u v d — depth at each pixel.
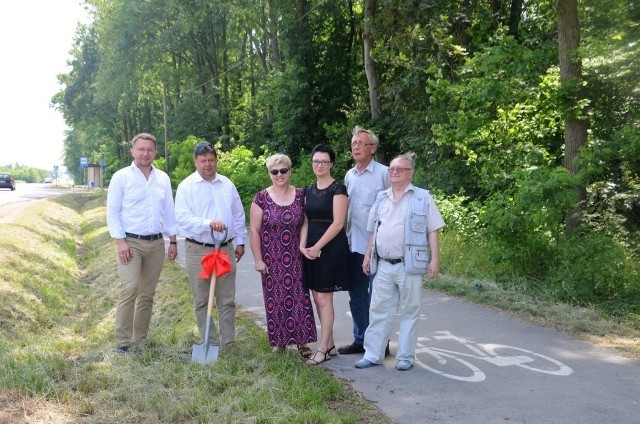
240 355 5.51
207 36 38.00
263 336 6.21
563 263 8.22
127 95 42.75
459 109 13.60
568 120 9.69
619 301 7.75
